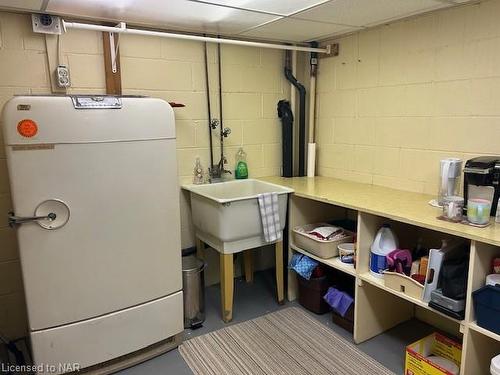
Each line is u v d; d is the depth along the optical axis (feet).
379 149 9.04
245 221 8.11
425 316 8.33
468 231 5.37
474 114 7.08
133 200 6.54
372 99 9.05
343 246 8.05
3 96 7.23
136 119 6.39
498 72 6.66
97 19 7.81
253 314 8.80
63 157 5.83
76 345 6.35
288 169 10.64
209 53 9.43
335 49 9.86
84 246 6.19
